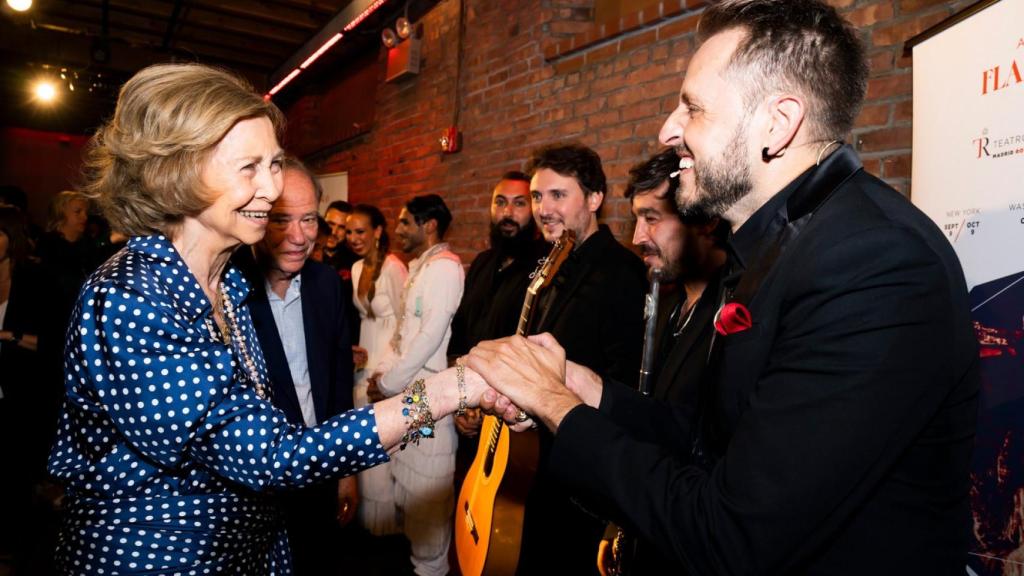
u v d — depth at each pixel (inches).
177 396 34.7
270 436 36.2
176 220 39.9
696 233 64.7
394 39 184.4
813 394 27.6
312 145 273.4
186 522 38.3
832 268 28.9
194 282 38.9
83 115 439.8
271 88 294.2
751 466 28.0
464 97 155.0
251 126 39.4
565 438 34.4
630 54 106.5
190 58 277.3
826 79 32.8
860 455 26.6
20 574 81.0
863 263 28.3
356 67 238.2
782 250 32.5
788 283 31.3
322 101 273.0
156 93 37.4
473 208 149.0
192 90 37.7
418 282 109.9
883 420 26.7
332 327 72.0
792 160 33.7
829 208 31.4
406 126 183.8
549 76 125.5
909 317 27.3
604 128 110.9
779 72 32.8
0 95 393.7
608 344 74.0
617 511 32.6
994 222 47.8
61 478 37.8
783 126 32.8
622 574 46.4
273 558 46.6
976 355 31.4
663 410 45.6
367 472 116.3
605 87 111.3
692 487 30.5
